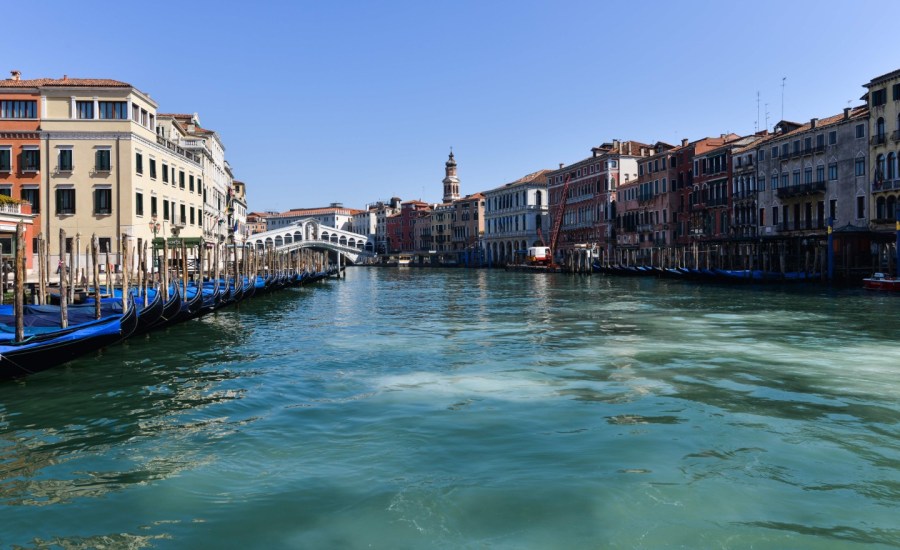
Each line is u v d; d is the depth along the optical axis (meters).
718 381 13.24
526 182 101.19
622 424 10.15
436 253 129.12
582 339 19.42
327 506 7.23
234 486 7.82
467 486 7.71
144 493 7.64
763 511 7.02
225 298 30.22
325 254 88.69
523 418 10.48
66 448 9.27
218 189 65.00
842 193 46.41
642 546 6.31
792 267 50.28
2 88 37.66
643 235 73.44
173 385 13.16
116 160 38.28
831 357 15.96
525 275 76.81
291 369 14.85
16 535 6.66
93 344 15.36
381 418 10.56
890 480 7.85
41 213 37.94
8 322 17.19
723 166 60.28
